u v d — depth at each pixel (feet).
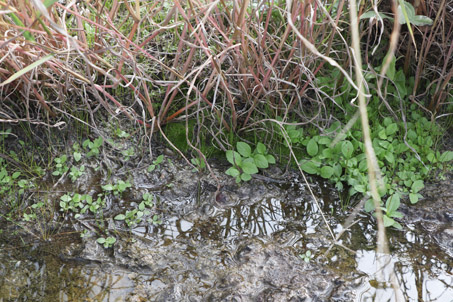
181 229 7.32
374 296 6.24
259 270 6.60
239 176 8.05
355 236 7.22
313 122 8.79
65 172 8.07
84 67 8.24
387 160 8.11
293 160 8.45
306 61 8.15
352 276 6.53
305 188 8.08
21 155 8.29
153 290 6.30
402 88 9.04
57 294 6.21
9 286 6.29
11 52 6.69
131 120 8.42
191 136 8.63
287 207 7.77
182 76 7.63
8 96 8.23
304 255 6.83
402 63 9.45
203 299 6.18
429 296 6.28
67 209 7.49
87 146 8.45
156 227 7.32
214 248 6.99
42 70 7.78
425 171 8.07
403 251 6.98
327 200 7.88
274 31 8.73
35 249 6.86
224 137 8.62
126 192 7.88
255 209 7.72
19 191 7.67
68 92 8.52
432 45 9.15
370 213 7.59
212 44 8.71
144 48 8.89
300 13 7.88
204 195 7.91
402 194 7.87
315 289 6.32
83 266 6.64
